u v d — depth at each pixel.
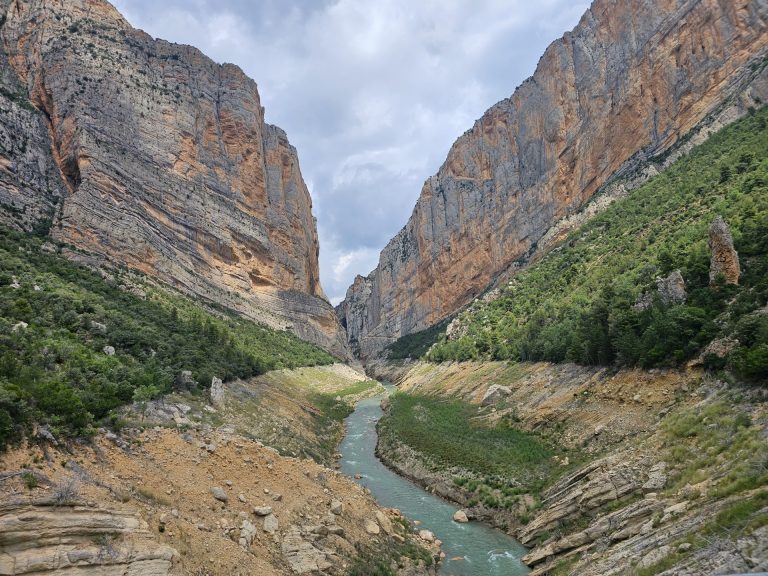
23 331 26.09
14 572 10.72
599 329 39.84
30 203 68.00
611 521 19.98
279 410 47.84
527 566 22.17
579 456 29.75
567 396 39.09
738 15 95.00
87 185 74.00
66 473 14.57
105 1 110.12
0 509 11.43
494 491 30.25
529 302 80.31
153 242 81.75
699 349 29.66
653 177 90.75
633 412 30.20
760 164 55.28
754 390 22.00
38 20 93.56
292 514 20.31
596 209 103.06
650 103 109.50
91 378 24.72
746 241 36.94
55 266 52.22
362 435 54.09
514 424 40.97
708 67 97.88
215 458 21.84
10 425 14.38
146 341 38.06
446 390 67.88
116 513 13.77
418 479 36.31
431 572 21.66
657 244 56.78
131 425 21.73
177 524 15.41
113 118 89.38
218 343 56.84
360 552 20.16
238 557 15.74
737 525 14.05
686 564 13.98
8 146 71.56
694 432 22.05
